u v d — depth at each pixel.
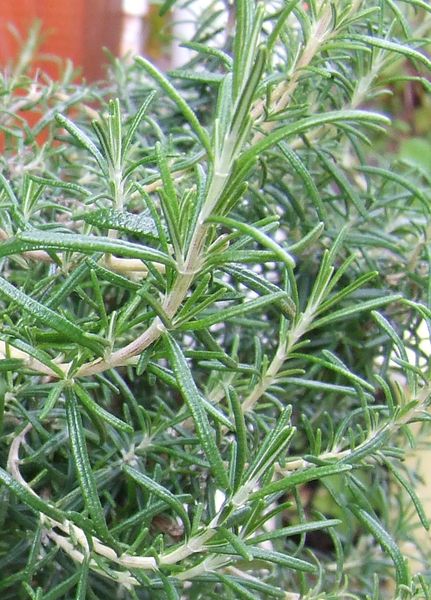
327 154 0.38
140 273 0.29
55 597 0.28
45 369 0.26
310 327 0.30
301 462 0.31
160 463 0.32
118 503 0.34
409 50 0.28
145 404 0.35
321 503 0.49
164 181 0.23
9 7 0.60
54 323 0.24
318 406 0.40
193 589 0.31
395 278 0.39
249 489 0.25
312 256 0.38
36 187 0.31
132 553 0.27
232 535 0.25
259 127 0.31
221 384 0.31
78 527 0.29
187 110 0.22
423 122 0.69
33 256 0.30
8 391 0.29
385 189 0.43
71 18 0.62
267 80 0.30
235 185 0.22
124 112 0.44
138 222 0.24
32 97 0.43
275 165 0.38
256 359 0.32
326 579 0.38
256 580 0.30
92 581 0.31
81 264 0.27
